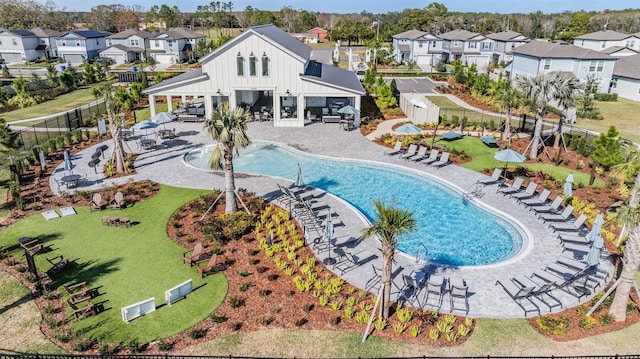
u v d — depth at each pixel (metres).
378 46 104.44
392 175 31.00
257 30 40.94
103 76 76.62
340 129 41.12
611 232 22.22
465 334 15.18
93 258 19.81
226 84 40.59
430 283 16.94
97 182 28.39
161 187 27.69
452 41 99.31
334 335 15.19
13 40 97.00
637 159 20.95
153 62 90.38
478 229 23.66
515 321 15.92
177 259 19.78
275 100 41.00
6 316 16.08
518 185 27.19
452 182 28.98
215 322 15.73
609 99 58.72
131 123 43.16
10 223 23.05
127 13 152.25
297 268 19.09
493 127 40.81
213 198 25.77
